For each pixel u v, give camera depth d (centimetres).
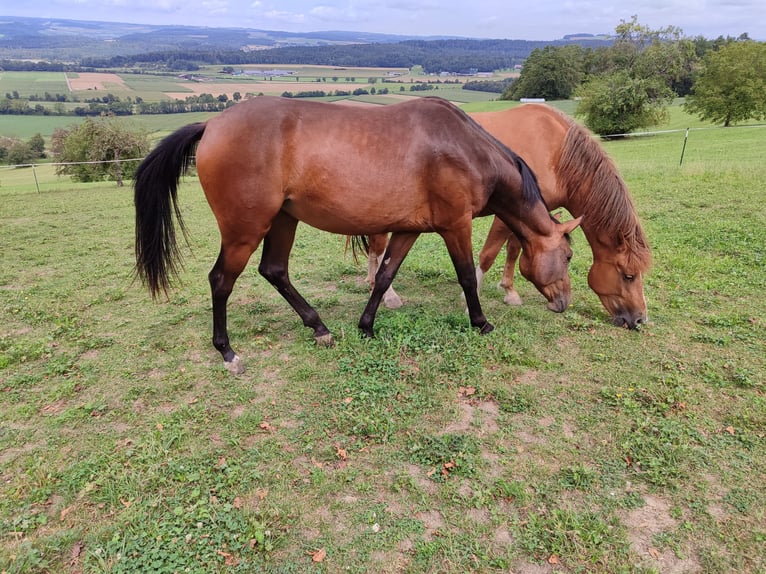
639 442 314
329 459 311
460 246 422
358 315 521
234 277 406
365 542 253
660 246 707
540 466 301
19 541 255
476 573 237
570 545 247
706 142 2605
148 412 367
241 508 273
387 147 375
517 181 416
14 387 401
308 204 389
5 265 753
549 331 468
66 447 329
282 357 440
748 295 537
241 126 365
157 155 386
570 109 4425
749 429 328
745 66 3475
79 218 1192
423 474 298
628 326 470
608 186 448
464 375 394
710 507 270
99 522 267
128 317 541
